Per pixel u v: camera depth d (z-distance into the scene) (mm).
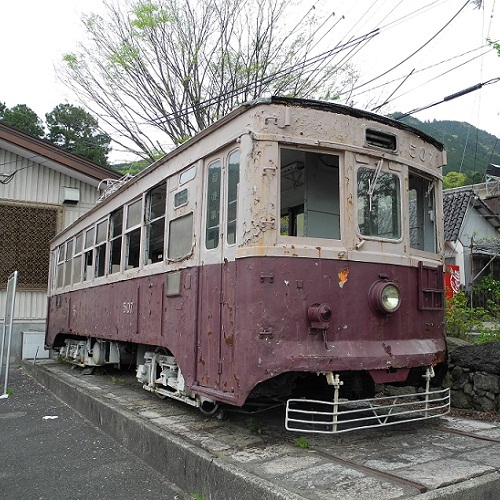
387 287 4770
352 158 4875
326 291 4570
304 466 3846
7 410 7875
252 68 15148
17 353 14516
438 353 5180
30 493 4383
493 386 5703
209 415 5750
